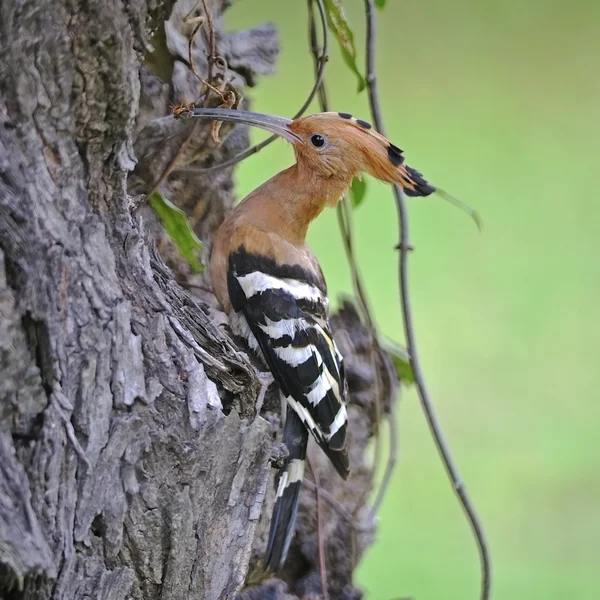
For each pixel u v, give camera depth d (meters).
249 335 7.08
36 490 4.53
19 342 4.51
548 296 13.47
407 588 10.98
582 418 12.46
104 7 4.71
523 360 12.75
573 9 16.41
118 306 4.89
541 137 15.33
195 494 5.02
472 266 13.82
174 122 6.58
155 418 4.99
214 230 7.54
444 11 16.53
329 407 6.84
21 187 4.63
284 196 7.24
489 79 15.67
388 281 13.20
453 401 12.58
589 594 11.08
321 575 7.09
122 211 5.17
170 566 5.00
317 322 7.05
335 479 7.72
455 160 14.97
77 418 4.72
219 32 7.03
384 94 15.70
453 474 7.17
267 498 6.75
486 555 7.21
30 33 4.61
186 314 5.49
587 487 11.72
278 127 7.04
